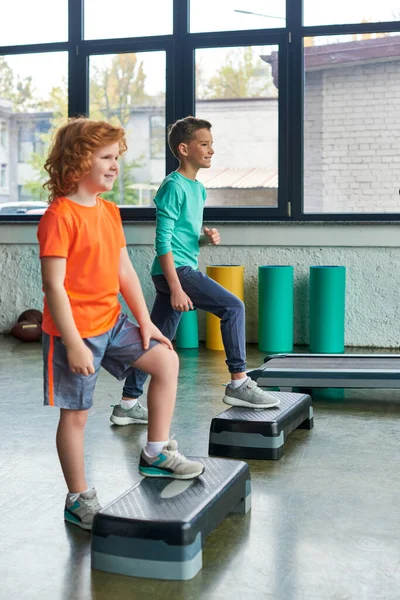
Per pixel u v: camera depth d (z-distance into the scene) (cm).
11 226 652
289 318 577
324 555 215
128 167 630
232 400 328
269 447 304
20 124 654
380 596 191
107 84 631
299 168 594
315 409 393
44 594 194
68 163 210
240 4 600
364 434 344
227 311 327
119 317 229
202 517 209
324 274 558
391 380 404
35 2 642
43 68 646
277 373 412
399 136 577
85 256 212
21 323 620
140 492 223
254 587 196
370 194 586
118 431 348
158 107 621
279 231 598
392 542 224
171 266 328
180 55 612
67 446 230
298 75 590
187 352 575
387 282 583
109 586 198
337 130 588
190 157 341
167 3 614
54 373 217
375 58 577
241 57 602
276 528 234
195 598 190
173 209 332
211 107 612
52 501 259
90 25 632
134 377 355
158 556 201
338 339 565
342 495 264
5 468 295
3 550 221
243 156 607
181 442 331
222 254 614
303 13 589
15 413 384
